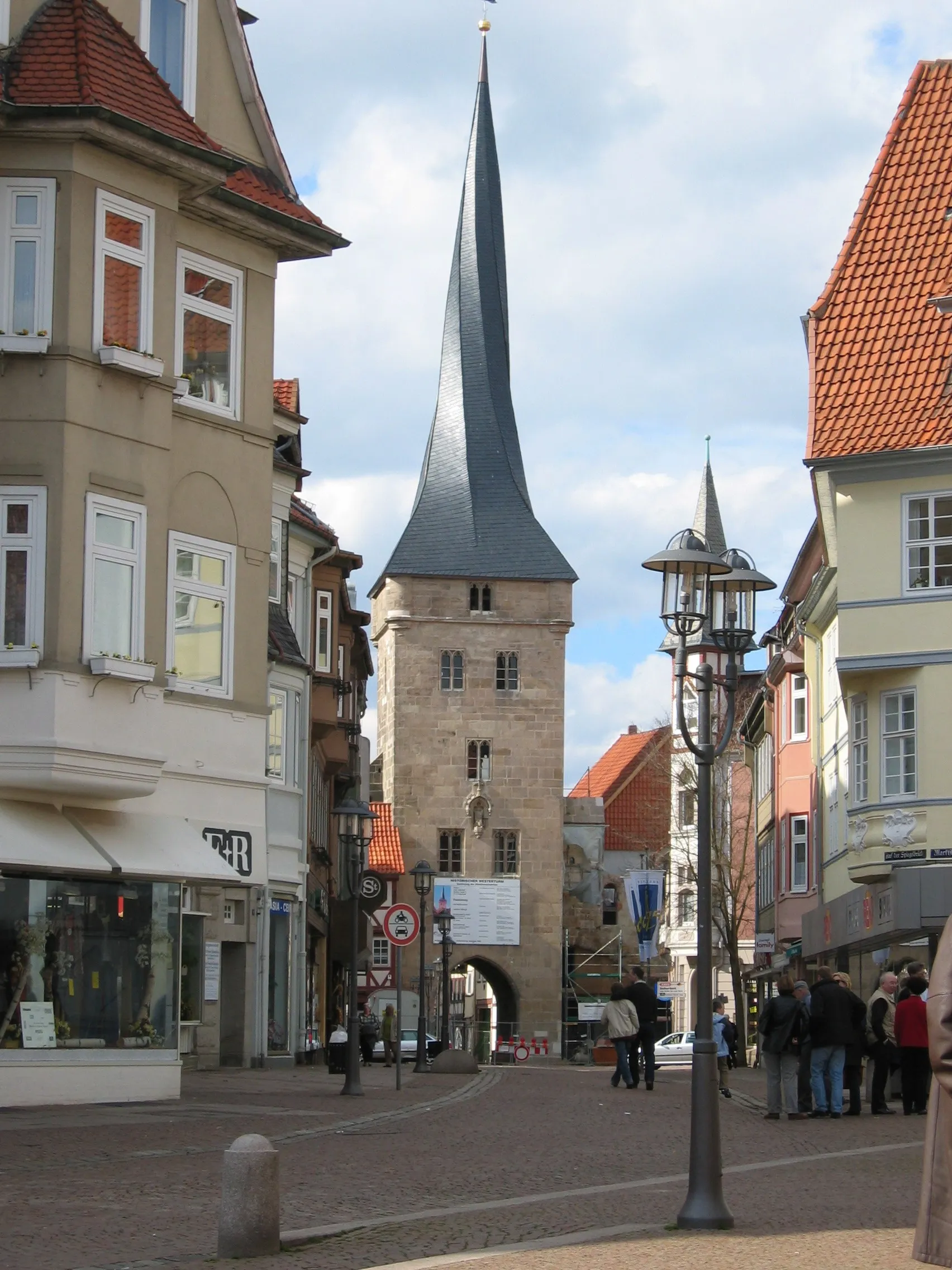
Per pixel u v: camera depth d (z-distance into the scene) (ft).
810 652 175.94
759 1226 47.80
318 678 162.30
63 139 83.20
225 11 99.81
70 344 82.74
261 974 137.69
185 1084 104.47
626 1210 51.31
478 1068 149.18
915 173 137.08
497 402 375.25
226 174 90.07
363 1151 66.59
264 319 98.32
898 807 123.75
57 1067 82.07
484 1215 49.65
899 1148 71.72
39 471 82.23
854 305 132.36
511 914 339.36
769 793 222.89
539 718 348.59
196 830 92.02
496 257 385.70
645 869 327.67
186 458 92.99
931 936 129.70
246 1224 42.45
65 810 85.30
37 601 81.76
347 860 103.45
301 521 152.25
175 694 91.91
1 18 85.66
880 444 124.16
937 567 123.24
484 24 390.21
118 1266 41.09
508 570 352.49
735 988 213.87
